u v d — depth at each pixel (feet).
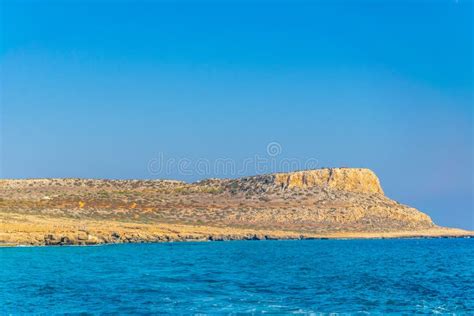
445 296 198.29
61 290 201.26
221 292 200.13
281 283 226.58
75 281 225.56
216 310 166.61
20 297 186.19
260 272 268.62
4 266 278.05
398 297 194.80
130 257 344.49
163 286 213.66
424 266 323.78
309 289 210.59
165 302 178.91
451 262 357.41
